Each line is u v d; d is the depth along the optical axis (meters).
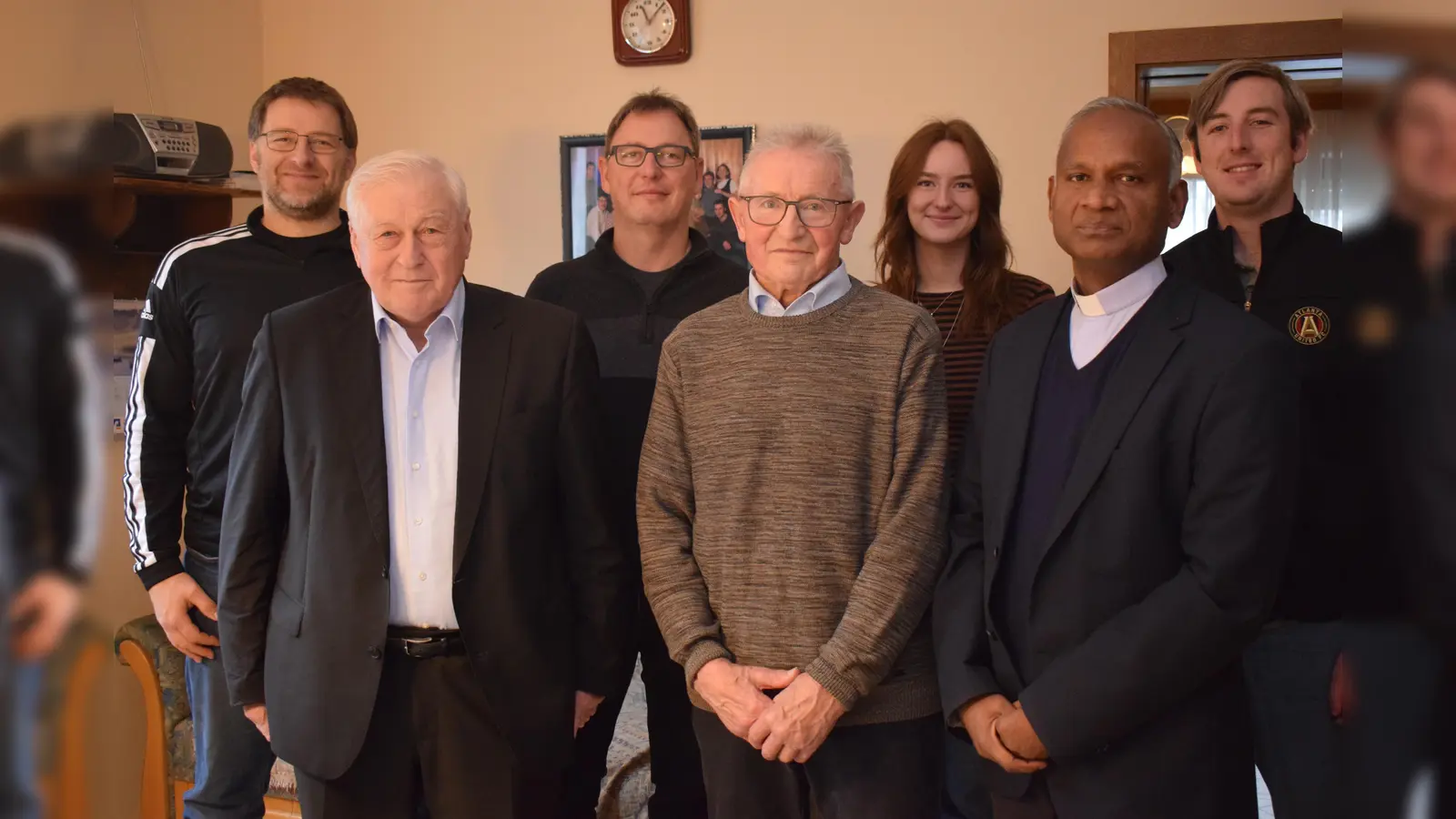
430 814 1.75
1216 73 2.22
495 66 3.89
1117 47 3.38
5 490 0.55
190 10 3.65
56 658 0.57
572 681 1.80
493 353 1.76
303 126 2.26
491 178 3.93
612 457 2.12
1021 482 1.58
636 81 3.77
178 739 2.60
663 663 2.18
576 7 3.80
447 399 1.75
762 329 1.72
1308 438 1.86
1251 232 2.18
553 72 3.84
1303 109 2.16
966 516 1.69
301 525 1.72
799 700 1.56
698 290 2.29
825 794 1.64
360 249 1.70
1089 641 1.43
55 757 0.58
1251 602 1.40
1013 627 1.55
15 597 0.56
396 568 1.71
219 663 2.21
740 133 3.67
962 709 1.53
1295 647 1.88
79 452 0.58
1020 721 1.45
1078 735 1.40
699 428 1.73
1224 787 1.44
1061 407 1.57
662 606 1.71
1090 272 1.58
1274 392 1.42
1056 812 1.49
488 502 1.71
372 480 1.70
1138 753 1.43
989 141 3.49
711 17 3.69
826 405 1.66
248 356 2.16
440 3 3.92
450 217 1.70
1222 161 2.16
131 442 2.18
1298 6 3.25
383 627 1.68
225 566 1.78
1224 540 1.39
